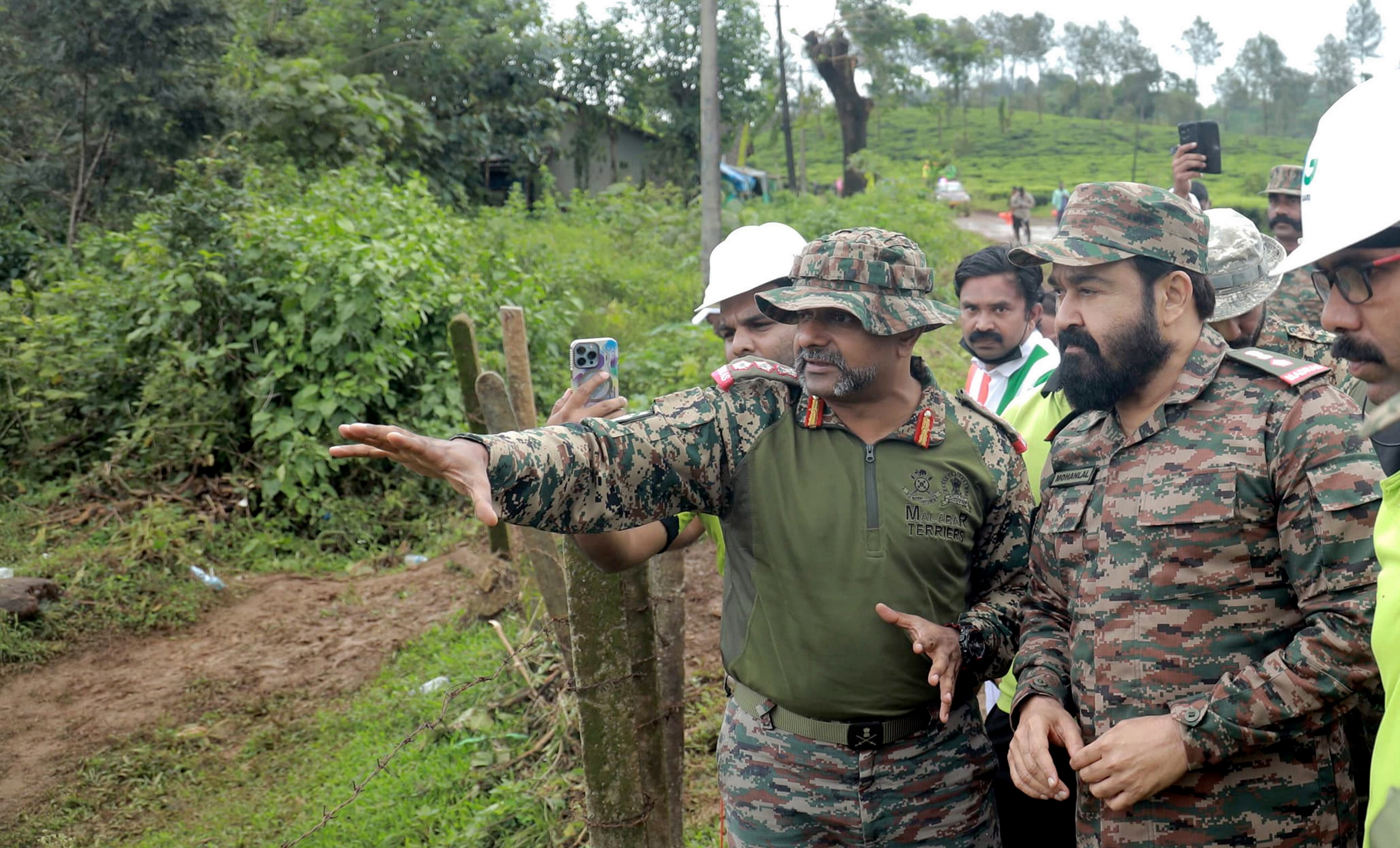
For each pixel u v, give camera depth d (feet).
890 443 7.20
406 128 53.83
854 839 7.09
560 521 6.37
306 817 13.12
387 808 13.01
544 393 28.40
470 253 32.27
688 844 11.66
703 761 13.42
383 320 25.29
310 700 16.43
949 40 87.97
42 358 25.76
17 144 43.60
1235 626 5.93
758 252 9.07
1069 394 6.52
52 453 25.45
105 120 41.81
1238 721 5.65
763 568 7.12
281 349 24.86
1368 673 5.50
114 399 26.18
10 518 22.86
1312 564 5.69
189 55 43.39
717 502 7.20
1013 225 84.12
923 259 7.29
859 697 6.93
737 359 9.11
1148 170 179.01
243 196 27.30
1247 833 5.91
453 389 25.96
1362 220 4.92
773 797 7.17
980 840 7.45
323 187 33.68
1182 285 6.29
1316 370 6.01
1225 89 286.66
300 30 57.93
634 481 6.68
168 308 24.75
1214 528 5.94
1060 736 6.32
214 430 24.39
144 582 19.95
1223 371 6.29
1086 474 6.57
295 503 23.29
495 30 64.69
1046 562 6.85
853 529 6.98
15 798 14.14
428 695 15.64
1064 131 225.76
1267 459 5.91
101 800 14.07
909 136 224.12
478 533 22.71
